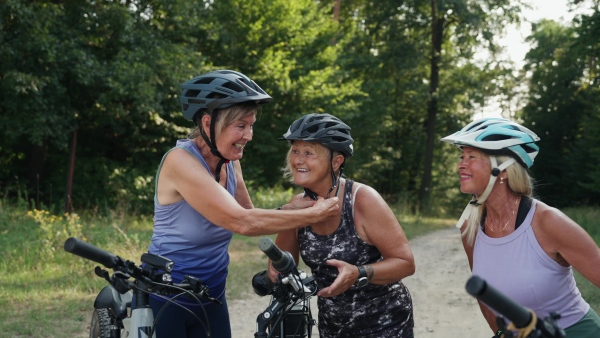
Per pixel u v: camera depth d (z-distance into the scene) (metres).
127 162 21.41
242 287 8.93
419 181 39.84
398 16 35.28
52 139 18.14
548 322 1.94
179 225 3.12
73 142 17.98
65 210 17.62
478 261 2.88
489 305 1.83
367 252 3.12
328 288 2.88
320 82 25.20
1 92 16.78
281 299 2.81
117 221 14.09
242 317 7.42
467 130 2.86
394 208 26.91
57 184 19.52
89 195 19.47
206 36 23.05
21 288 8.33
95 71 16.72
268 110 24.86
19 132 16.50
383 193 40.34
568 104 42.75
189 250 3.14
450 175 39.88
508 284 2.78
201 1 21.27
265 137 24.58
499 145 2.75
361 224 3.09
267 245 2.59
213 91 3.01
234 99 2.98
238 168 3.54
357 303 3.14
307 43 26.80
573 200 38.38
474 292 1.78
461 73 36.12
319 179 3.10
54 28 16.72
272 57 24.19
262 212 2.94
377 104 33.06
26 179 19.88
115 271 2.80
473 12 33.50
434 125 36.56
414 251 14.29
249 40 24.30
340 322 3.18
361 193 3.11
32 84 15.40
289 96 25.23
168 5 18.70
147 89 16.80
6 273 9.30
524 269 2.76
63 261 9.94
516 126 2.84
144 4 19.05
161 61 17.75
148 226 15.05
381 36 35.38
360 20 36.75
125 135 21.28
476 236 2.93
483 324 7.39
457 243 16.23
